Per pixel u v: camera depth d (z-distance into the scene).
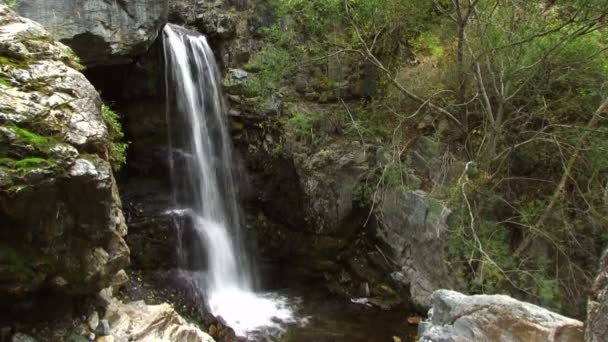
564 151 9.49
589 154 8.67
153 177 10.61
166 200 10.51
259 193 11.54
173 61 10.29
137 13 8.06
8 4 6.31
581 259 9.04
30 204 4.11
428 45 10.70
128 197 10.16
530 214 8.81
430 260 9.53
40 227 4.32
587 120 9.45
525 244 8.77
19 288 4.34
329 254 11.13
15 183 3.94
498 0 8.61
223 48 11.69
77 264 4.78
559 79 8.79
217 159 11.29
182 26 11.71
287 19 11.01
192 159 10.59
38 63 4.90
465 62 9.66
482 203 9.08
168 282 9.66
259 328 9.17
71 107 4.79
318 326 9.30
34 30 5.21
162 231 10.09
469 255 8.62
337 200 10.76
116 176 10.16
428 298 9.42
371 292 10.60
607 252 4.78
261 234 11.59
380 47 10.69
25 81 4.65
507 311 5.61
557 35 8.49
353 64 11.37
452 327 6.01
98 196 4.64
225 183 11.45
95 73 9.38
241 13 11.80
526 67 8.38
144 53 9.42
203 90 11.07
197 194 10.65
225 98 11.49
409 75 10.74
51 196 4.25
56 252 4.55
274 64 10.22
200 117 10.90
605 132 8.28
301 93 11.44
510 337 5.54
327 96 11.39
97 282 5.09
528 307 5.59
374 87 11.34
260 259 11.56
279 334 8.93
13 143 4.09
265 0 11.70
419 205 9.76
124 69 9.63
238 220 11.64
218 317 9.35
